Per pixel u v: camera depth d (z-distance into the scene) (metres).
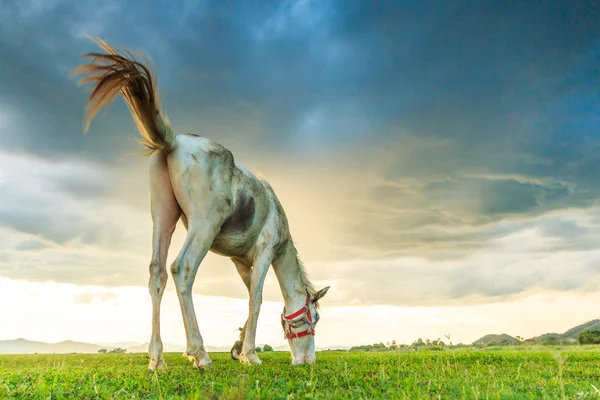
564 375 6.27
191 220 7.12
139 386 5.06
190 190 7.13
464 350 11.25
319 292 9.61
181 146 7.25
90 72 6.51
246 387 4.38
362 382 5.21
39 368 7.55
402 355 10.34
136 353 14.16
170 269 6.97
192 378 5.62
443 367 7.03
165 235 7.40
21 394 4.57
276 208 8.83
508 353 9.98
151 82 6.77
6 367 8.16
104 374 6.29
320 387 4.88
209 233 7.18
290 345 9.30
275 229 8.64
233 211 7.70
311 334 9.27
